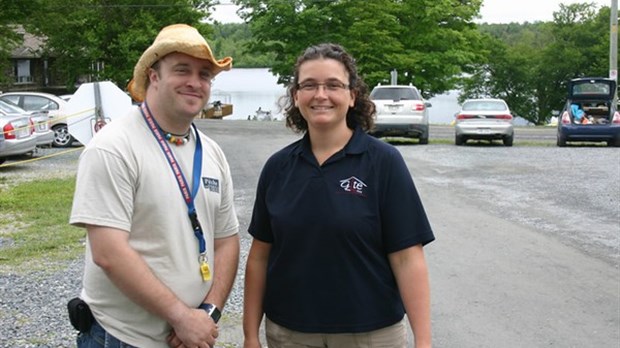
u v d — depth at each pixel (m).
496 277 7.05
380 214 3.12
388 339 3.17
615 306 6.16
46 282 6.89
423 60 41.03
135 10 38.88
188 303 3.00
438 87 42.22
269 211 3.22
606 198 11.77
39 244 8.52
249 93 90.00
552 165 16.33
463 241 8.62
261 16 42.41
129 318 2.95
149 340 2.96
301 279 3.12
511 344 5.28
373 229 3.10
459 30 43.53
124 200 2.86
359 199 3.09
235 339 5.39
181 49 2.95
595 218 10.10
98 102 12.19
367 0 40.38
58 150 20.02
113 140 2.89
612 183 13.44
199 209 3.05
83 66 39.41
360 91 3.29
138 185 2.91
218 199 3.16
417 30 41.66
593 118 21.19
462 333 5.51
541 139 25.42
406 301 3.14
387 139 24.00
